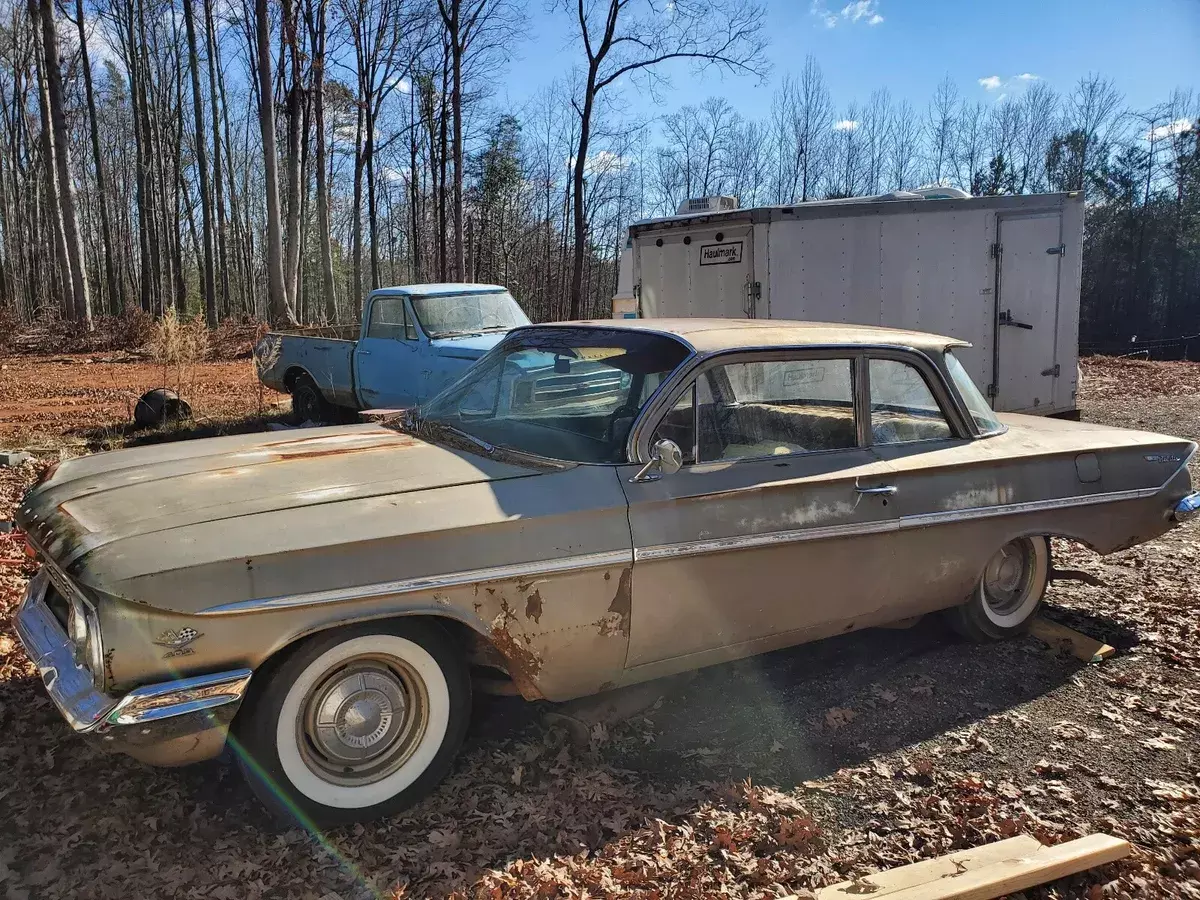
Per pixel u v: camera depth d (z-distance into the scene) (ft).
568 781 10.07
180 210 155.84
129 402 40.50
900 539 11.94
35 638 9.37
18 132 145.18
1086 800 9.98
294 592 8.21
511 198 145.07
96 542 8.24
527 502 9.55
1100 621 15.24
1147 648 14.11
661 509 10.12
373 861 8.60
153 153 135.64
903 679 13.00
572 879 8.35
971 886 7.98
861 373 12.09
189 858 8.56
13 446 30.37
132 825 9.02
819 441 11.64
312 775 8.80
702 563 10.37
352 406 32.86
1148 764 10.71
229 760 10.19
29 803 9.34
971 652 13.91
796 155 136.46
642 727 11.44
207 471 10.07
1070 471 13.48
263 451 11.03
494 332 30.19
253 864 8.41
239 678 8.04
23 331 77.61
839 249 27.45
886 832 9.38
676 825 9.30
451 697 9.46
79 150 164.04
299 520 8.69
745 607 10.89
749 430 11.12
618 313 34.83
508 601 9.29
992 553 12.98
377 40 98.48
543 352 12.49
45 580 10.29
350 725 8.92
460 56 73.46
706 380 10.87
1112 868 8.73
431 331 29.17
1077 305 29.96
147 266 117.60
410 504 9.19
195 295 170.40
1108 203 163.32
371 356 31.07
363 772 9.11
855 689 12.67
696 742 11.16
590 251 143.02
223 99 142.51
